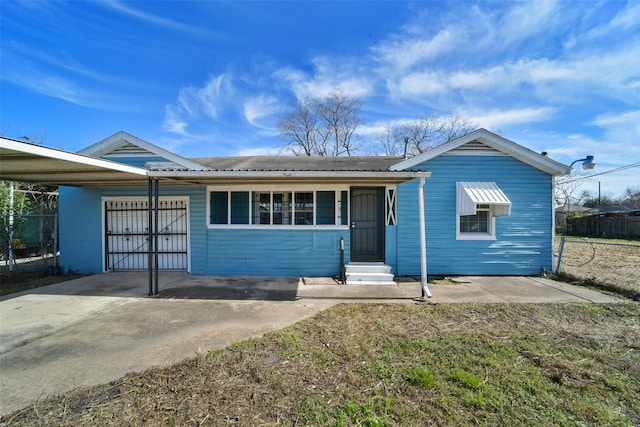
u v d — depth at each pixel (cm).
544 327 442
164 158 827
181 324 462
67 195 878
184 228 859
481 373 311
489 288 684
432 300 588
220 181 745
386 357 346
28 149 394
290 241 816
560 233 2623
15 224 927
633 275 823
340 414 247
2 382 303
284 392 278
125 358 353
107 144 827
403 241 812
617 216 2228
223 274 827
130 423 238
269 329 438
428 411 251
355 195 832
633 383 296
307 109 2684
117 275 820
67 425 237
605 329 436
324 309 531
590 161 778
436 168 814
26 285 718
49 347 384
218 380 299
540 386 288
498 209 798
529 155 794
